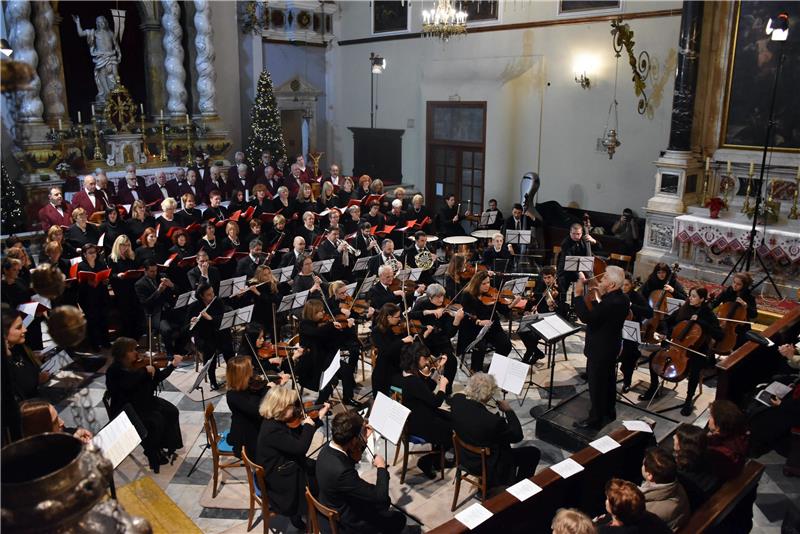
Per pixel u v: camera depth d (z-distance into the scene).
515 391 5.95
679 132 11.71
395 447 6.75
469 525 4.14
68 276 8.82
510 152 15.48
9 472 1.74
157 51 16.75
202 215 12.30
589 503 5.13
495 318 7.89
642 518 3.90
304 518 5.34
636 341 6.93
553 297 8.71
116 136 15.31
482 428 5.25
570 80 14.05
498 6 15.13
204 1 16.45
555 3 14.04
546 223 14.11
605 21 13.23
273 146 17.27
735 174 11.59
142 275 9.14
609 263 12.58
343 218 13.00
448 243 12.41
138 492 5.60
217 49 17.61
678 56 11.52
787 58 10.72
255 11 17.78
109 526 1.70
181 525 5.21
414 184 17.92
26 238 12.67
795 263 10.48
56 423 3.53
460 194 16.81
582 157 14.16
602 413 6.62
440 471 6.25
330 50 19.48
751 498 4.85
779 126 11.00
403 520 4.85
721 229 10.92
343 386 7.34
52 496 1.55
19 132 13.98
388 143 18.42
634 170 13.30
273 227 12.40
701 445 4.57
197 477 6.24
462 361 8.23
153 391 6.27
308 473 5.29
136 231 11.05
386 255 10.01
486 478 5.35
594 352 6.45
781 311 9.86
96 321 8.95
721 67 11.49
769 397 6.35
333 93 19.77
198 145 16.88
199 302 8.04
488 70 15.48
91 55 15.43
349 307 8.70
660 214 12.05
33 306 7.17
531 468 5.73
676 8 12.15
